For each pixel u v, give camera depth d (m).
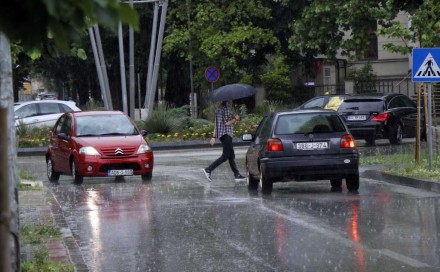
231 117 47.78
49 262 21.30
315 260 22.31
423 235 26.16
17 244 12.73
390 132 69.75
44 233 26.94
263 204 35.31
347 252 23.42
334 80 115.06
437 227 27.84
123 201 37.78
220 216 31.81
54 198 38.28
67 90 178.62
